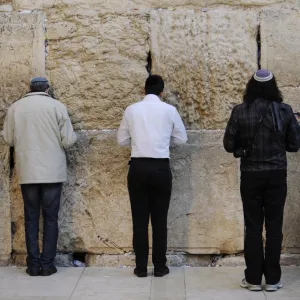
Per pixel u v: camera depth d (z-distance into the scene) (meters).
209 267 7.23
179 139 6.79
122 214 7.27
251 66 7.19
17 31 7.29
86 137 7.25
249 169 6.25
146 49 7.23
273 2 7.23
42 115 6.82
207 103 7.21
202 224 7.22
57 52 7.28
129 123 6.71
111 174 7.27
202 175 7.21
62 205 7.30
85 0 7.27
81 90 7.25
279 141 6.23
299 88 7.20
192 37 7.19
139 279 6.79
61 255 7.33
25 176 6.82
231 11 7.21
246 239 6.37
